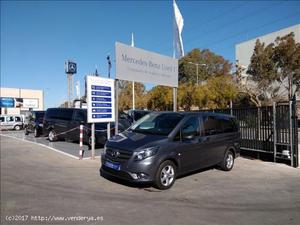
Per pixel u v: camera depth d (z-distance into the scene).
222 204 6.43
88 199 6.61
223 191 7.39
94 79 11.41
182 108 44.62
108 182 7.99
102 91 11.70
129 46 12.84
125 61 12.60
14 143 17.03
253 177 8.91
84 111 16.12
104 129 14.29
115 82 12.26
